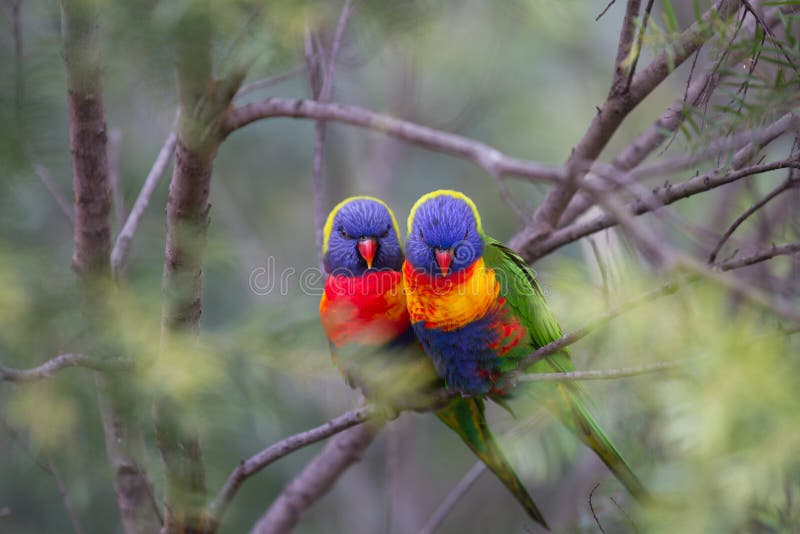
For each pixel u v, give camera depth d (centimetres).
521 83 1362
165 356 444
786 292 593
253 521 1207
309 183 1394
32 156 579
